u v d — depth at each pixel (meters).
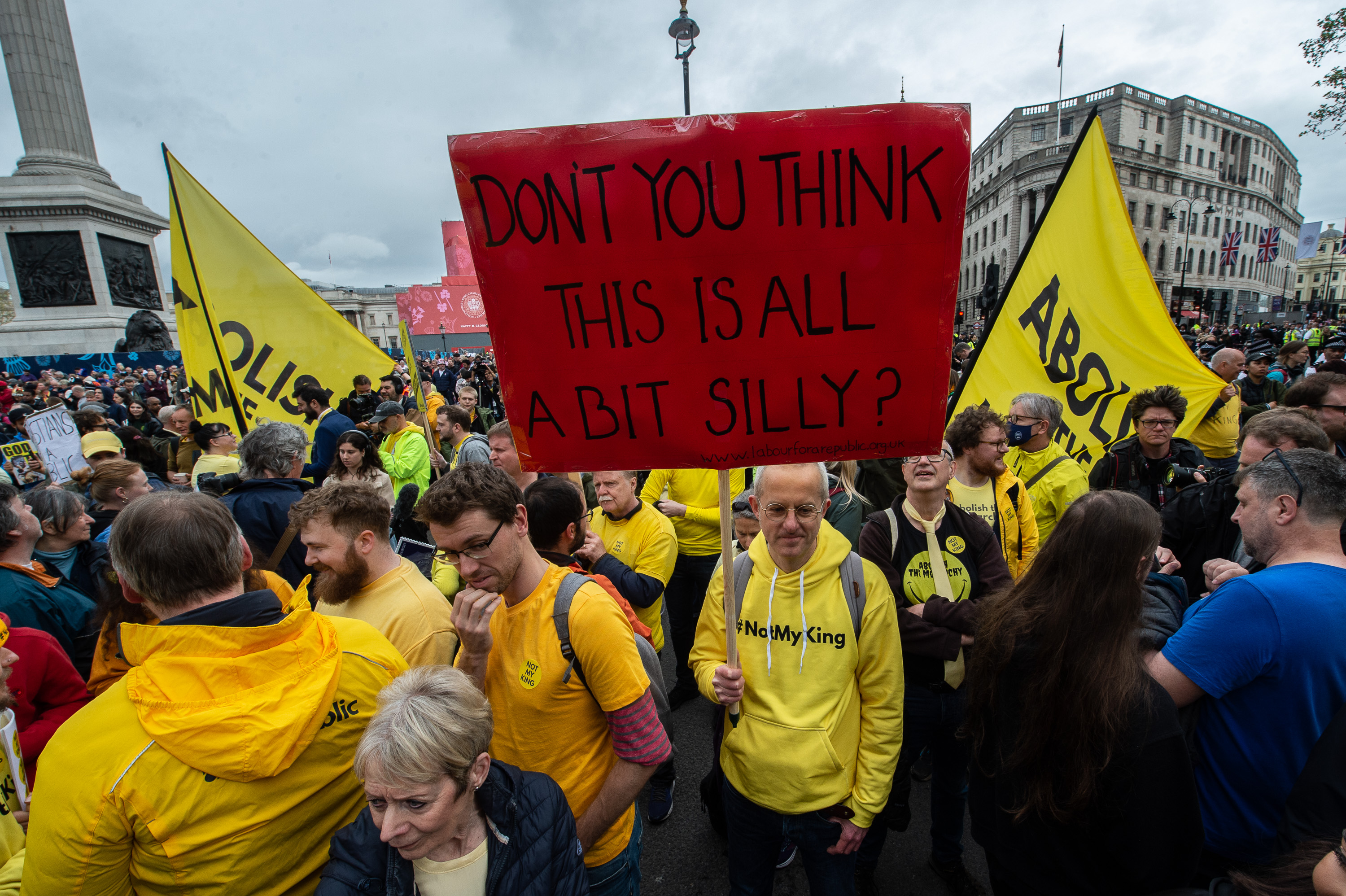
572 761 1.68
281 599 1.79
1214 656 1.63
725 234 1.49
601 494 3.07
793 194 1.46
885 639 1.89
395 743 1.15
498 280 1.54
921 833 2.84
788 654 1.88
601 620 1.63
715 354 1.56
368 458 3.93
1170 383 3.81
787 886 2.61
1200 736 1.73
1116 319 3.93
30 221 20.45
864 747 1.90
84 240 21.00
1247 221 63.38
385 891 1.22
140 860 1.19
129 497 3.63
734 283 1.51
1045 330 4.17
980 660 1.62
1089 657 1.37
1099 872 1.47
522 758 1.69
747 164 1.45
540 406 1.62
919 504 2.41
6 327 20.41
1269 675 1.60
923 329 1.51
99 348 21.23
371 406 8.23
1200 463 3.46
